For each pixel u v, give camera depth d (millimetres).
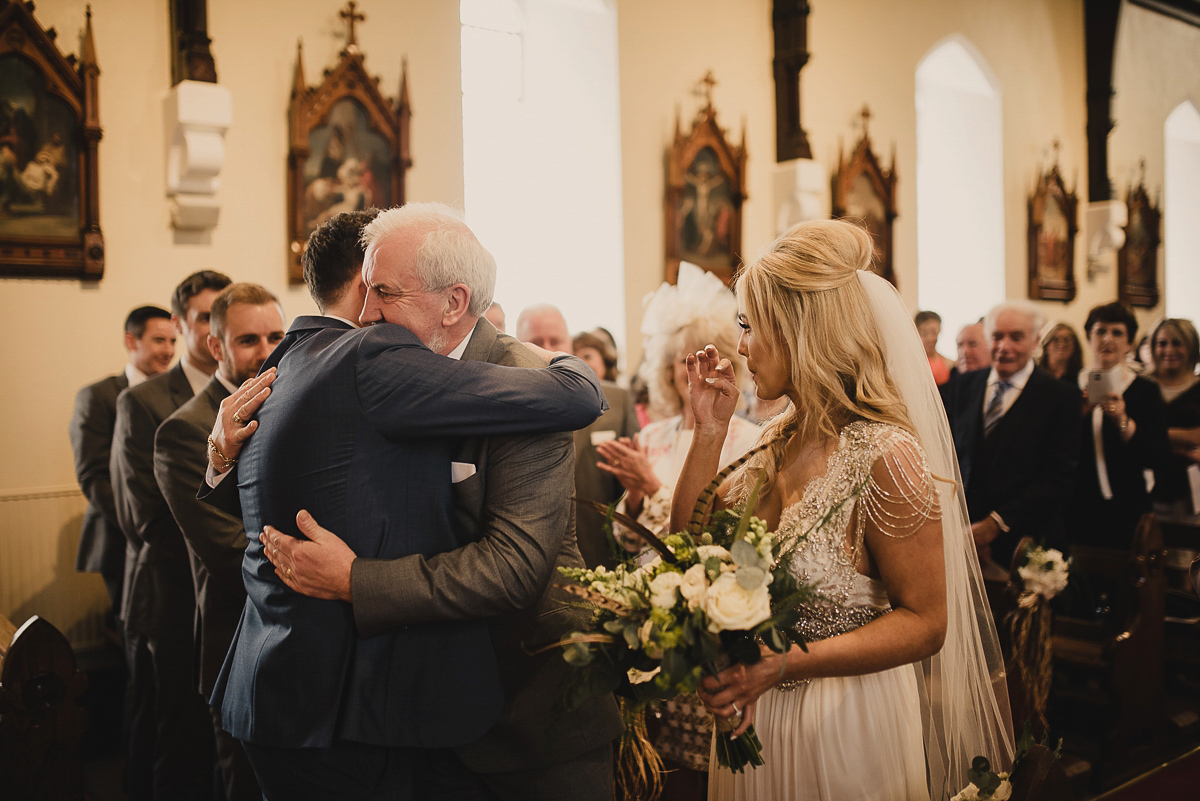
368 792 1701
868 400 1774
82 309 5020
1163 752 4031
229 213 5469
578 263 7246
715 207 7527
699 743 2631
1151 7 11555
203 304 3375
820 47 8227
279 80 5625
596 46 7164
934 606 1665
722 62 7629
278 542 1685
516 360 1895
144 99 5156
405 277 1757
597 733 1903
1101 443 5160
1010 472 4445
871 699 1821
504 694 1816
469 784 1846
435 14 6227
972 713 1951
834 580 1738
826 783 1789
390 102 5973
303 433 1699
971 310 9875
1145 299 11547
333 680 1675
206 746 3266
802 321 1782
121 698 4402
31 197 4848
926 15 9062
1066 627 4254
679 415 3299
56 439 4949
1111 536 5113
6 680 2037
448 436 1690
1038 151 10227
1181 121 12445
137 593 3205
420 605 1635
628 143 7125
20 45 4773
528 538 1701
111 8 5051
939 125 9875
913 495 1676
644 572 1575
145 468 3203
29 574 4844
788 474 1907
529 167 7320
